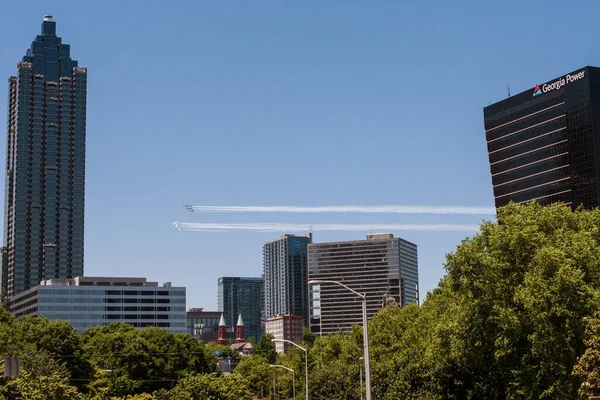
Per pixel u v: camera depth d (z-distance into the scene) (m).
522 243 62.78
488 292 62.22
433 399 68.19
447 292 70.94
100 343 145.00
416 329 95.81
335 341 133.12
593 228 65.00
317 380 93.19
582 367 50.22
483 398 68.94
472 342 64.12
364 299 49.41
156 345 154.75
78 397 78.25
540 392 58.94
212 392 99.06
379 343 109.81
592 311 54.69
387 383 75.00
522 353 62.03
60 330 121.31
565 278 55.28
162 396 112.38
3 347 99.50
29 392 68.06
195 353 160.38
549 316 56.38
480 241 66.38
